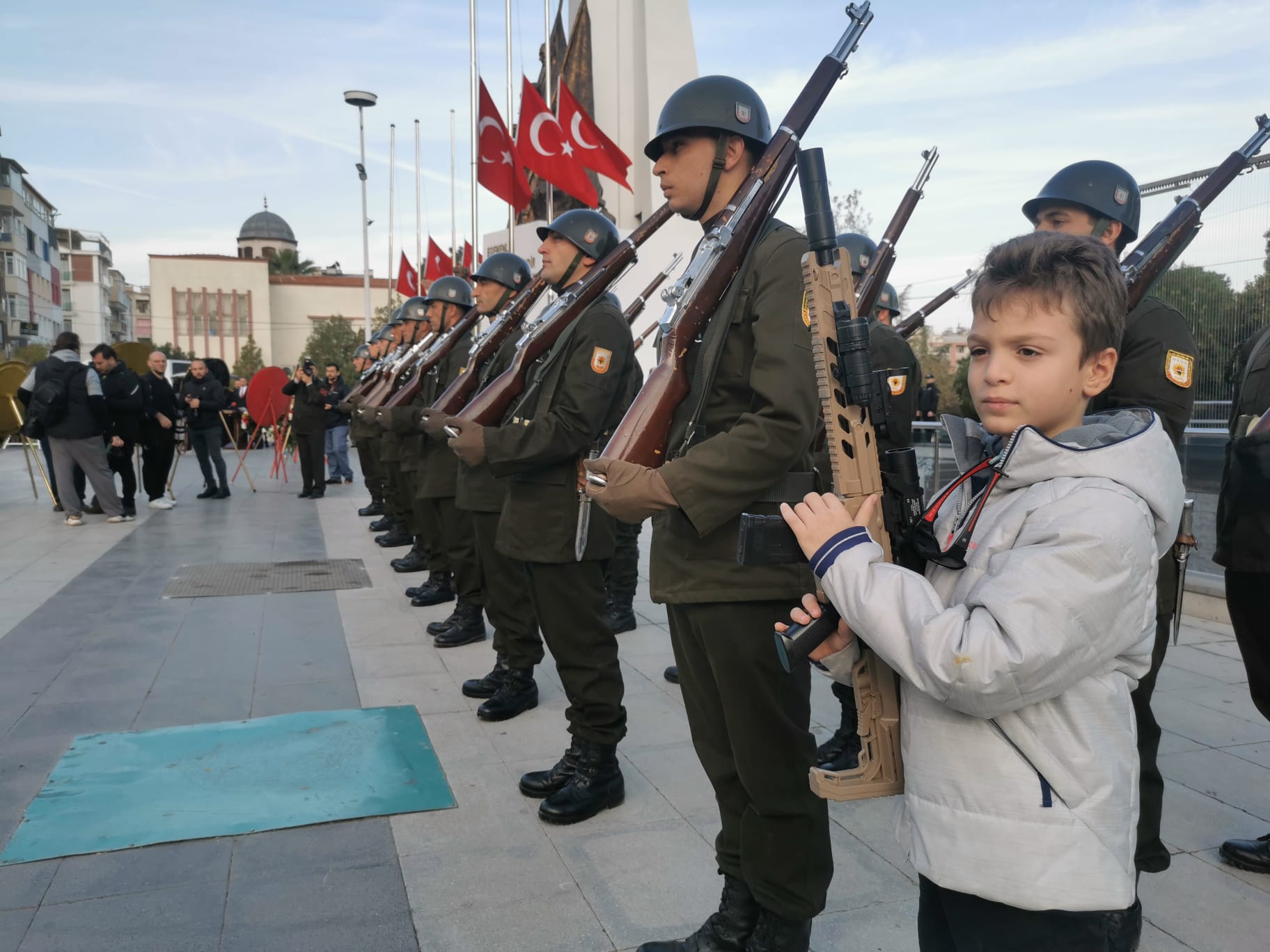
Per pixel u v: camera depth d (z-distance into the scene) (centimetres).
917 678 118
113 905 243
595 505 308
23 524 912
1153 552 117
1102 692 120
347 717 379
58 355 886
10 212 5691
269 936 230
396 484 691
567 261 348
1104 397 240
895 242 332
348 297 7400
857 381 137
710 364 212
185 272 7000
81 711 386
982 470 134
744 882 214
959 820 123
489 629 525
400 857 269
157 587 623
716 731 218
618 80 1470
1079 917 120
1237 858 258
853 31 220
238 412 1969
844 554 128
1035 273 123
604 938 230
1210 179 249
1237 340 557
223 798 304
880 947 225
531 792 307
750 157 230
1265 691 267
